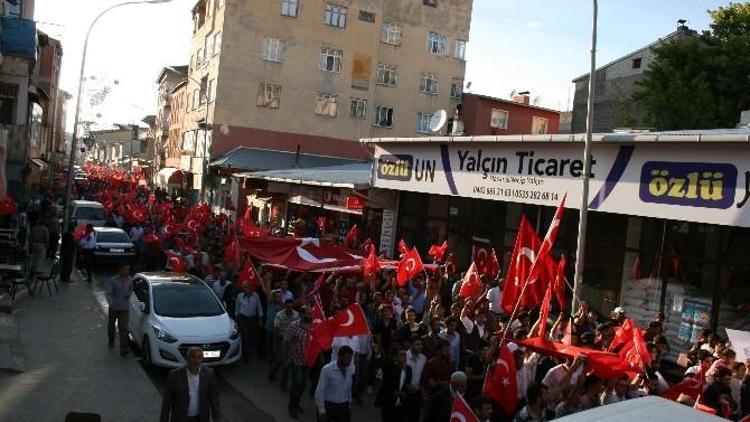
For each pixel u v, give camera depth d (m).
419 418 9.81
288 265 15.39
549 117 49.06
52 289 20.59
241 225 24.31
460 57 50.03
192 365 7.99
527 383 9.58
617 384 8.61
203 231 25.31
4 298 17.80
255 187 31.84
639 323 14.75
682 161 13.30
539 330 9.41
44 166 50.22
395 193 22.83
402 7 48.38
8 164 34.56
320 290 14.51
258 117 44.22
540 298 10.98
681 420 3.95
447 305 15.97
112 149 122.06
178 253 20.55
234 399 11.98
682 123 29.61
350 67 46.06
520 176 17.14
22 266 20.30
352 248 20.59
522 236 11.13
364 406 11.88
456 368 11.23
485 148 18.33
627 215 15.20
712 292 13.48
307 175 28.27
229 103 43.66
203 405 8.00
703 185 12.91
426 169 20.44
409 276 14.70
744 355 10.11
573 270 16.30
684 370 13.11
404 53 48.44
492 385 8.72
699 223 13.80
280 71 44.56
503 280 15.20
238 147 43.66
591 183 15.19
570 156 15.78
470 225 19.66
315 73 45.31
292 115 44.91
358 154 46.44
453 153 19.44
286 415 11.27
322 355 12.09
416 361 10.05
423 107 48.94
